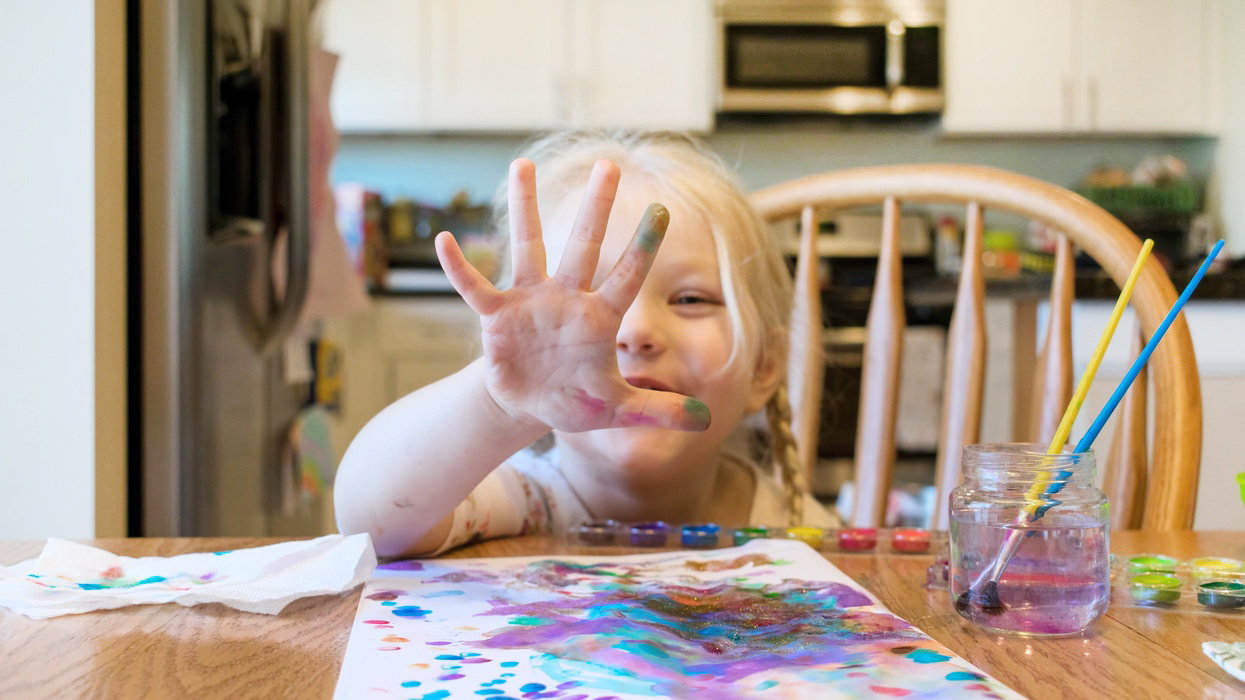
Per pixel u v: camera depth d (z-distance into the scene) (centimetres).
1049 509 50
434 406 66
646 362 82
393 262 372
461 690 41
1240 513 201
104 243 127
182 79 135
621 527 77
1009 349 267
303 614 54
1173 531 79
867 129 392
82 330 125
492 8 368
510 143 398
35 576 57
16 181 125
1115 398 51
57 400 125
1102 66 366
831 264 362
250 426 163
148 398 134
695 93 369
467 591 58
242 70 155
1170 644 48
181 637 49
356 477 69
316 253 188
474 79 369
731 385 87
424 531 69
